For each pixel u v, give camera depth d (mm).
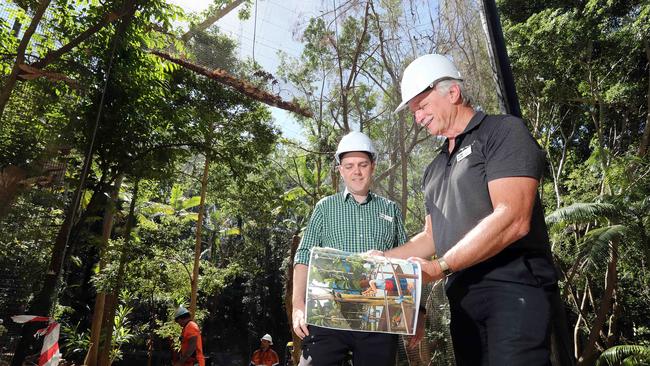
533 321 1044
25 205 3549
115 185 8555
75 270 17938
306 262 1860
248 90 6754
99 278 10047
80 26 5941
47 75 4020
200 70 7418
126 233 10281
